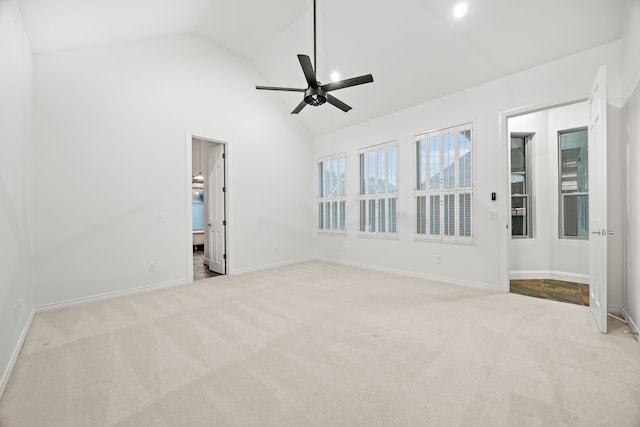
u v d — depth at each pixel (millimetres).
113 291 3504
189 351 2121
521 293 3586
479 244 3801
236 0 3590
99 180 3424
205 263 5805
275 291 3729
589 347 2137
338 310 2988
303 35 4148
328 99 3107
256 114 5160
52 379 1783
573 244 4203
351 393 1614
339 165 5723
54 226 3104
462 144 3963
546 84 3242
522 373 1800
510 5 2848
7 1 2082
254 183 5121
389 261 4875
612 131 2848
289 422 1397
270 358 2014
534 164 4395
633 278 2473
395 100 4512
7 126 2084
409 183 4566
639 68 2303
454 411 1462
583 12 2711
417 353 2066
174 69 4105
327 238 5977
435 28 3336
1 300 1818
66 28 2816
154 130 3898
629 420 1390
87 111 3344
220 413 1465
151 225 3848
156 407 1517
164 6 3160
